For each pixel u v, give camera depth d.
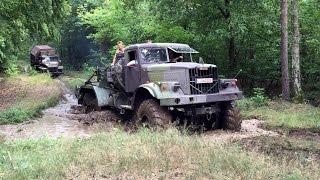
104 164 6.98
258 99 16.75
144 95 11.76
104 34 29.28
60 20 19.38
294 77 18.23
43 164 7.08
